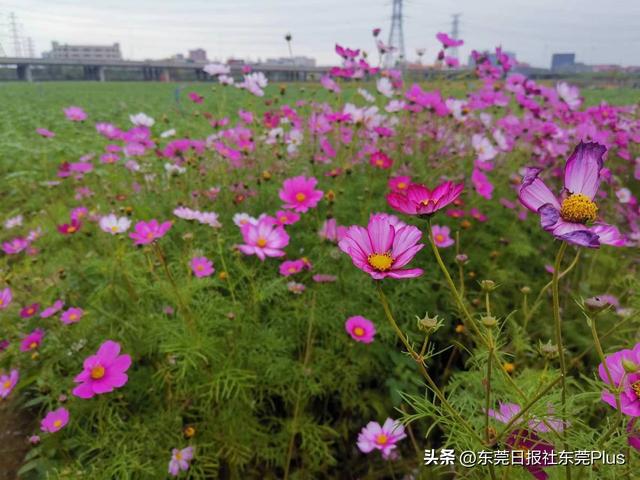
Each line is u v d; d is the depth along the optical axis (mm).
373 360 2055
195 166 3018
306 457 1796
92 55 108438
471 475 1205
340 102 3473
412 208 910
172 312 1951
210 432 1671
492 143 3482
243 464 1809
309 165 3135
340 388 1942
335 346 2016
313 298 1959
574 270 2689
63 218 3072
